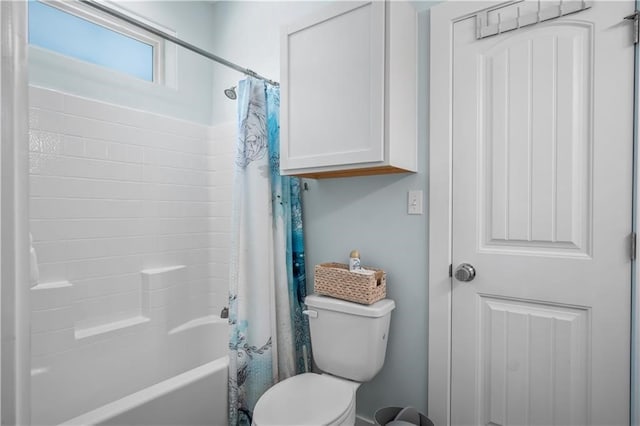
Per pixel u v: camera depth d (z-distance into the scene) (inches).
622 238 44.4
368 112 51.6
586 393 46.9
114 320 73.9
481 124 54.0
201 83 93.8
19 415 17.0
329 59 55.7
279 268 67.4
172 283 83.2
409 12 57.1
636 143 42.7
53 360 62.6
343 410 48.3
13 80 16.8
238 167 64.0
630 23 43.9
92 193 70.9
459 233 55.7
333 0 73.2
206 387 56.9
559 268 48.5
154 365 77.5
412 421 55.5
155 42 86.6
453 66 56.1
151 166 81.4
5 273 16.5
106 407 45.6
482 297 54.5
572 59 47.6
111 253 73.8
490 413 53.6
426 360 59.4
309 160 57.9
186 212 88.9
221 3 94.4
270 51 84.0
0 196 16.3
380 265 63.9
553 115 48.8
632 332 43.7
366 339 55.1
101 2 75.4
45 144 64.4
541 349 50.0
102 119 72.8
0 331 16.4
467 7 54.6
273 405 49.2
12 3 16.9
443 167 56.8
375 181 64.6
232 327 61.7
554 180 48.8
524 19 50.3
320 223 71.6
